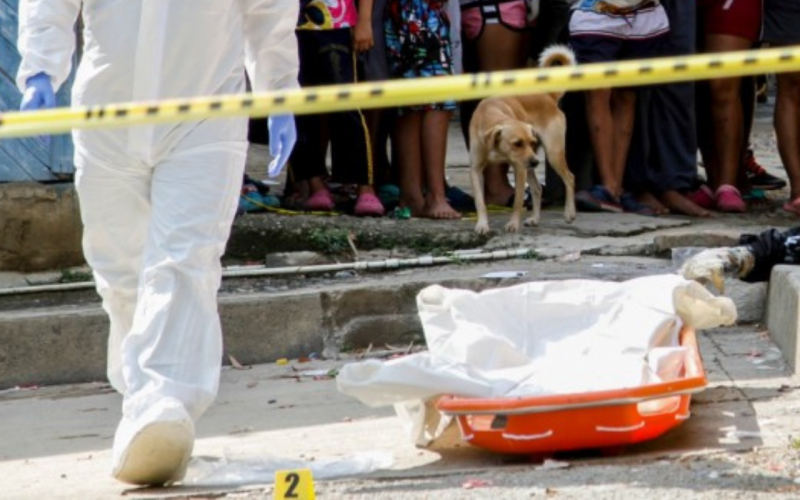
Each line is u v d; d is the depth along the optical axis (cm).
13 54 2533
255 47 1611
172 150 1527
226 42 1546
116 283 1617
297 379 2086
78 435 1867
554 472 1444
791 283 1955
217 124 1525
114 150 1534
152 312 1493
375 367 1564
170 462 1473
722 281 2042
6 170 2517
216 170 1523
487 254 2486
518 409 1470
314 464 1543
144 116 885
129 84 1523
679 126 2827
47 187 2497
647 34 2772
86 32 1531
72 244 2511
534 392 1559
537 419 1484
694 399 1748
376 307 2278
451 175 3484
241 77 1577
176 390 1470
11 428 1927
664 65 812
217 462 1591
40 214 2478
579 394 1469
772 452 1473
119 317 1642
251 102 859
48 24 1527
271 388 2038
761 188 3180
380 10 2681
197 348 1495
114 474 1501
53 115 909
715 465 1430
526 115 2703
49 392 2155
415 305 2288
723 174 2883
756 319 2197
